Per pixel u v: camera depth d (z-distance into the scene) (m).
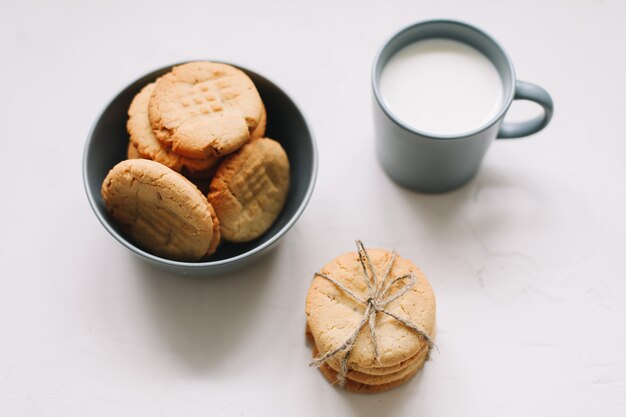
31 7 0.60
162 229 0.50
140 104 0.51
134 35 0.60
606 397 0.53
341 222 0.56
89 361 0.53
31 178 0.56
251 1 0.61
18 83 0.58
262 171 0.51
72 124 0.58
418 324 0.49
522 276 0.55
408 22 0.61
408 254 0.56
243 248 0.53
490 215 0.57
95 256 0.55
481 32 0.52
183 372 0.52
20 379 0.52
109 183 0.48
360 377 0.50
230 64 0.53
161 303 0.54
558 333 0.54
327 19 0.61
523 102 0.59
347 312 0.49
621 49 0.60
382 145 0.55
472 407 0.52
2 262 0.54
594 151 0.58
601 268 0.55
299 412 0.52
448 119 0.52
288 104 0.53
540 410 0.52
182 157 0.49
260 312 0.54
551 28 0.61
